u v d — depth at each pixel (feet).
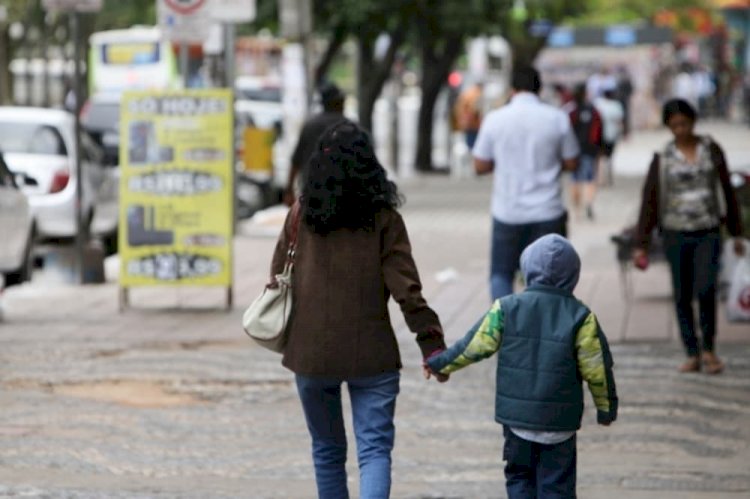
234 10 180.04
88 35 314.35
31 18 345.10
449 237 192.54
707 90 603.26
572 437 57.72
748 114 545.85
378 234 59.06
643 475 75.10
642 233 99.19
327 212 58.49
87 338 115.14
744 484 73.41
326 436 60.59
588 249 175.01
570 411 57.06
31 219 144.66
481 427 85.71
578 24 551.59
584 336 56.90
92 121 235.40
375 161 59.16
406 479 74.43
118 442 82.23
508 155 101.81
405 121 509.76
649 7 567.59
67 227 170.60
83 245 150.20
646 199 98.58
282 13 193.57
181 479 74.43
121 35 341.62
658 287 140.26
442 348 59.52
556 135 101.65
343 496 60.85
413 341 112.68
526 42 380.17
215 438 83.30
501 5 288.10
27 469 76.13
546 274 57.47
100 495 70.79
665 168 97.60
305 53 193.98
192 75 332.39
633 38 504.02
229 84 192.24
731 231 98.02
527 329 57.16
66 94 354.13
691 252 98.07
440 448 80.94
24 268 143.43
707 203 97.14
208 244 127.65
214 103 127.03
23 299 137.69
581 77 497.87
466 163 331.36
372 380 59.31
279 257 60.44
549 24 374.43
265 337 59.41
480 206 243.81
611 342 111.04
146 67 338.34
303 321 59.00
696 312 123.75
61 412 89.56
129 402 92.48
